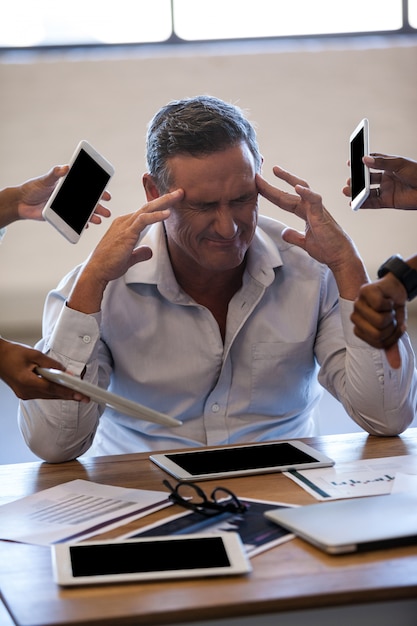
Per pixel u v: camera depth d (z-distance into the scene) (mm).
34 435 1859
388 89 7789
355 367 1956
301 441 1933
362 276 1984
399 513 1384
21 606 1155
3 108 7602
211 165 1856
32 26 7625
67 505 1551
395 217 7777
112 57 7660
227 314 2113
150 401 2137
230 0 7715
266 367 2127
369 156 1954
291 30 7797
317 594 1157
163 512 1490
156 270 2068
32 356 1638
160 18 7707
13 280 7602
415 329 6465
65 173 1929
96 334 1904
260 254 2094
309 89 7750
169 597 1163
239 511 1459
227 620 1180
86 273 1904
